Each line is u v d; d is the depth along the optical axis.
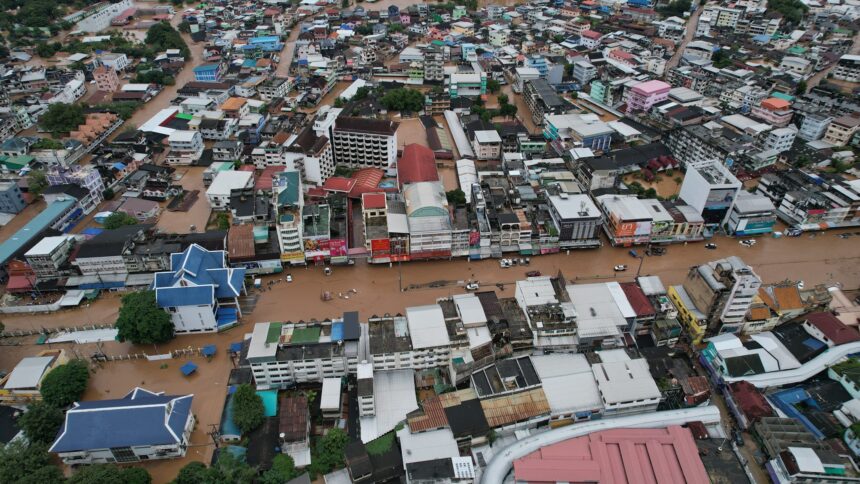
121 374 131.25
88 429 106.06
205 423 118.75
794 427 111.31
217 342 140.50
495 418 113.75
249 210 179.00
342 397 124.00
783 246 178.12
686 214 178.62
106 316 150.12
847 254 174.50
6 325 146.88
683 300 143.12
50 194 188.62
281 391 126.38
